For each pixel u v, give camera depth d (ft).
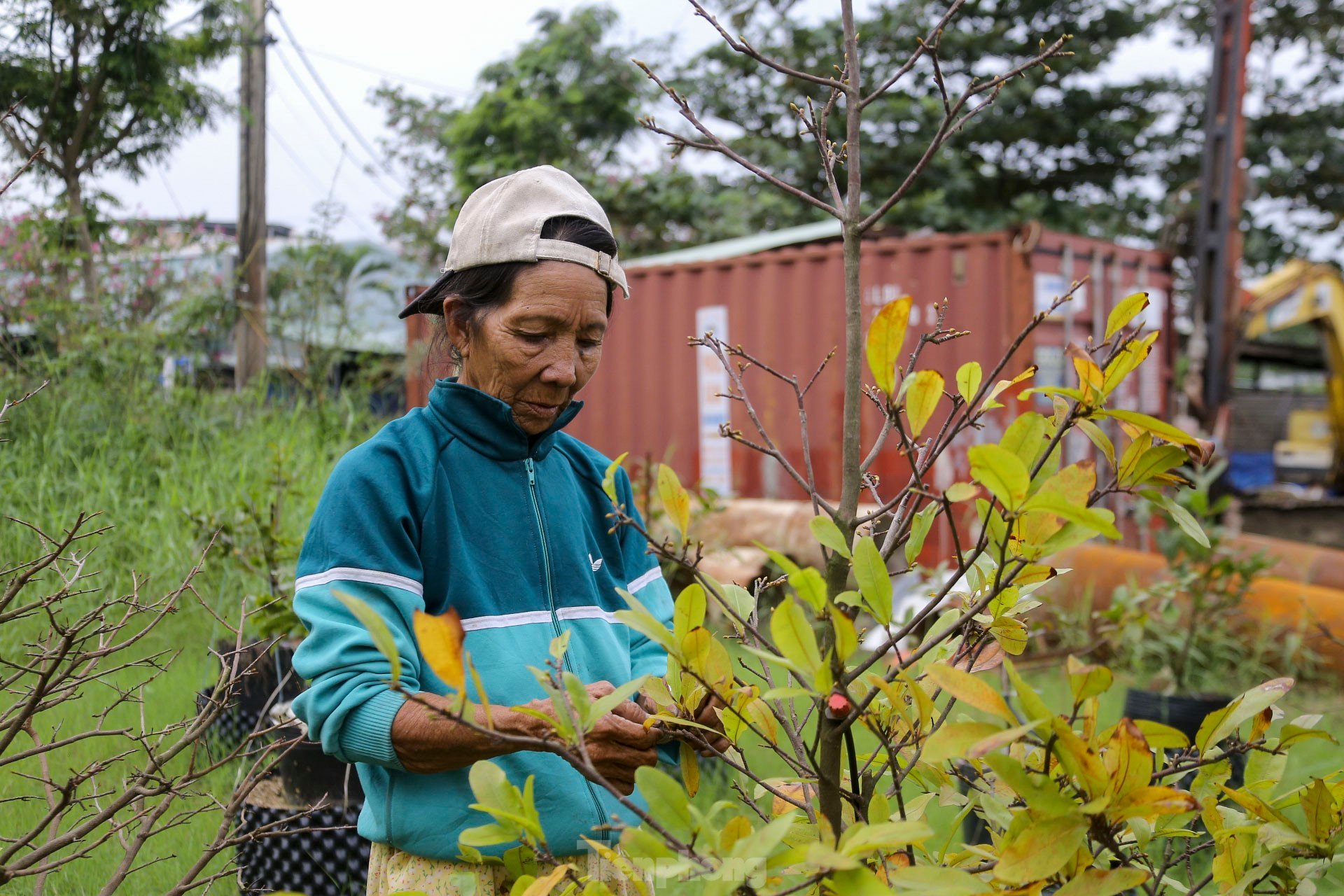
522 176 4.67
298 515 16.29
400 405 30.22
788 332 23.89
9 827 8.29
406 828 4.34
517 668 4.41
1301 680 15.37
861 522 3.75
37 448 18.26
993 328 21.50
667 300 25.71
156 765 4.88
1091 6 60.59
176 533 15.64
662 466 3.80
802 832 3.62
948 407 20.08
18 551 14.46
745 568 17.75
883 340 3.23
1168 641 14.17
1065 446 19.19
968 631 4.05
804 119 4.04
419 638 2.84
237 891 8.05
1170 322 26.00
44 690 4.70
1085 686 2.97
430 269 42.83
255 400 25.13
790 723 4.15
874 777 3.93
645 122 4.09
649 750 4.06
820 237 27.32
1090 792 2.98
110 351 22.49
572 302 4.56
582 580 4.82
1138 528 21.36
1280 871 3.99
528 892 3.11
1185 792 2.92
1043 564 3.66
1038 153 64.23
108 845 8.60
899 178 55.98
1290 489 59.11
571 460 5.24
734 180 56.39
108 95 26.89
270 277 31.81
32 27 25.00
